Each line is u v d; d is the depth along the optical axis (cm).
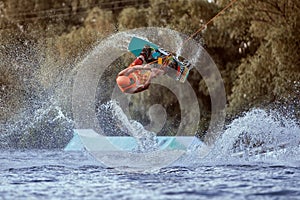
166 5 7156
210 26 6975
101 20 7094
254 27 6178
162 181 2403
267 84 6144
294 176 2538
